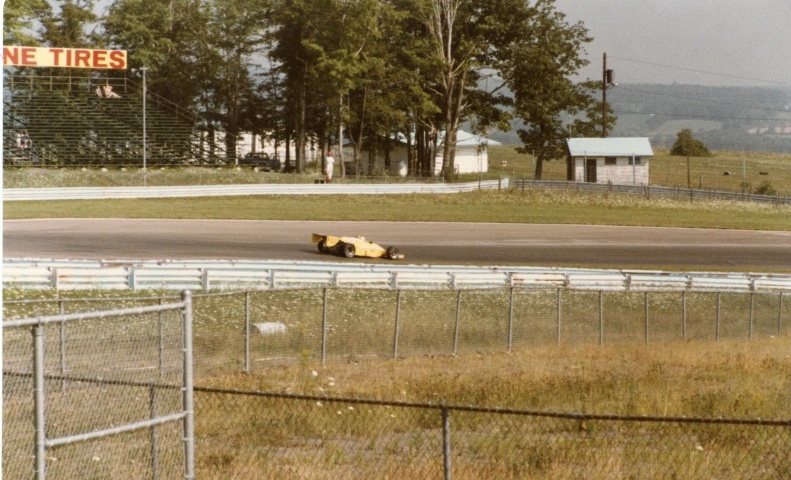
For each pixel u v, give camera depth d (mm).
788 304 35250
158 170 72688
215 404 14539
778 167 145750
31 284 27703
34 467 8578
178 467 10602
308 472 10984
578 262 42344
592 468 11453
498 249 45031
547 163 149500
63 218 48250
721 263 44562
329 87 78000
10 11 73875
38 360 8523
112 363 14281
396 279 31219
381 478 10883
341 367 19703
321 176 74438
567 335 26266
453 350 22625
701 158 161375
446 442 9406
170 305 9438
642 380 18844
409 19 87812
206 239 42906
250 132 91188
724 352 23969
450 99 85250
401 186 69250
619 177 90750
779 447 13008
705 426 14250
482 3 90062
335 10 77250
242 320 23719
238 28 85688
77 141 76438
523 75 90375
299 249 41188
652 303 32625
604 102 95125
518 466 11594
